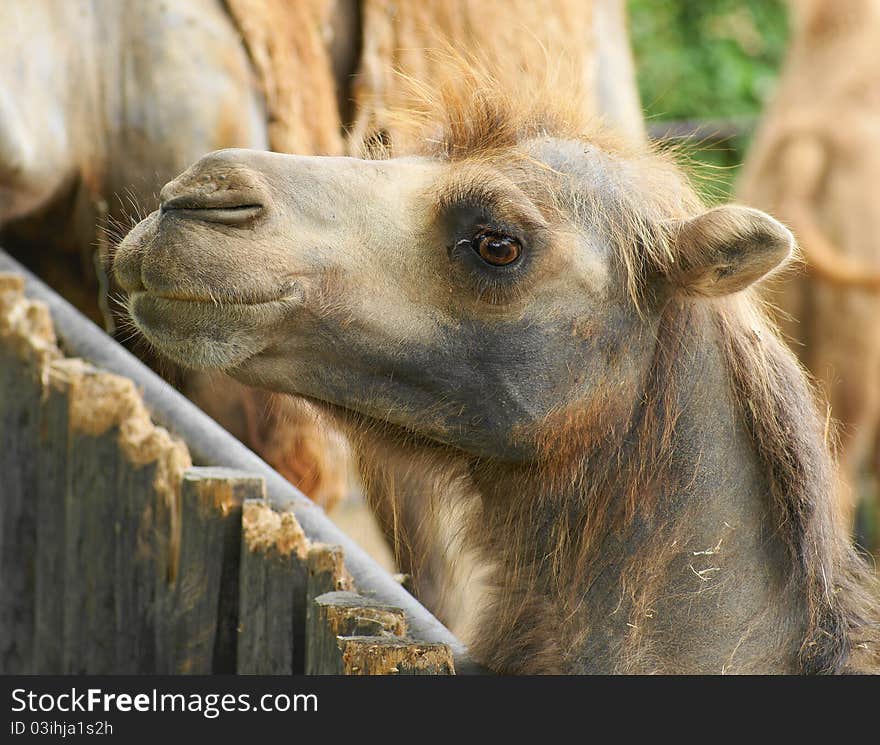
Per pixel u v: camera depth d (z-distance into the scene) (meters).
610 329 9.39
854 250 23.34
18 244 14.98
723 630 9.42
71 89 14.30
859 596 9.96
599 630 9.48
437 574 11.95
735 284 9.27
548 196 9.29
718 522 9.48
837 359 23.62
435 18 15.87
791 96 24.42
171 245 8.47
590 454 9.48
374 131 11.62
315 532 9.54
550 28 16.77
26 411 10.83
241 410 13.83
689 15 33.66
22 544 11.02
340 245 8.95
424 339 9.14
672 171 10.06
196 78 14.32
